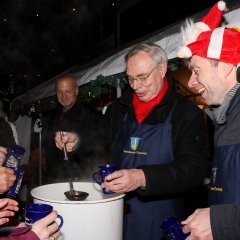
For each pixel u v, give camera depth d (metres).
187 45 1.31
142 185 1.51
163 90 1.81
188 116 1.71
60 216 1.17
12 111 6.14
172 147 1.73
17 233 1.01
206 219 1.06
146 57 1.74
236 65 1.24
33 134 5.65
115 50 3.61
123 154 1.85
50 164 2.96
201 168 1.63
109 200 1.30
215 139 1.35
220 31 1.27
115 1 6.84
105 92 3.22
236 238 1.03
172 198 1.75
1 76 9.15
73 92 2.94
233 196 1.18
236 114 1.22
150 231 1.74
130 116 1.88
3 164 1.49
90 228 1.26
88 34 8.01
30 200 3.39
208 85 1.29
